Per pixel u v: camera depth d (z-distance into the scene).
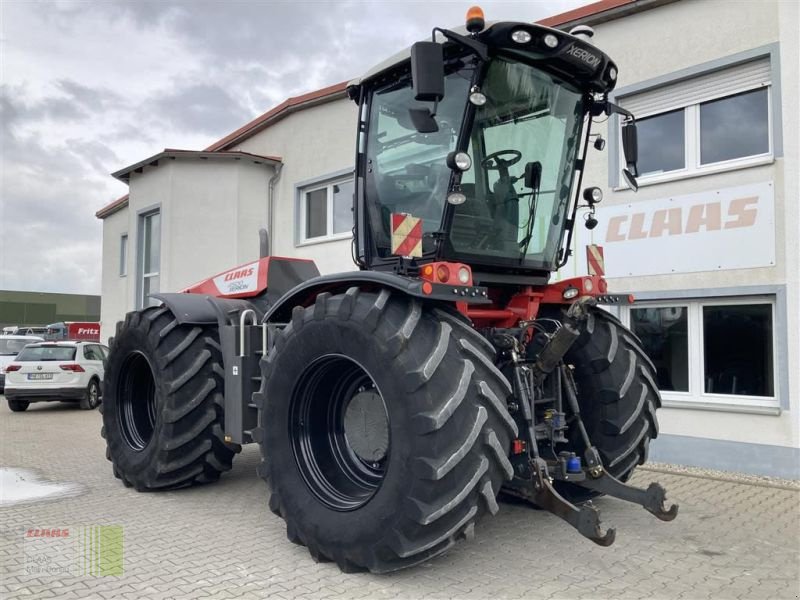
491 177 3.96
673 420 6.46
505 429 3.38
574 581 3.38
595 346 4.43
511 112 3.93
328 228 10.77
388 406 3.29
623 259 6.84
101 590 3.27
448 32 3.43
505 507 4.76
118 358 5.61
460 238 3.90
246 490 5.35
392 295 3.52
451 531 3.15
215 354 5.18
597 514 3.26
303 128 11.12
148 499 5.08
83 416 11.06
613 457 4.37
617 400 4.35
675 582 3.37
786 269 5.79
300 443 3.90
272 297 5.42
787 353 5.77
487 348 3.51
